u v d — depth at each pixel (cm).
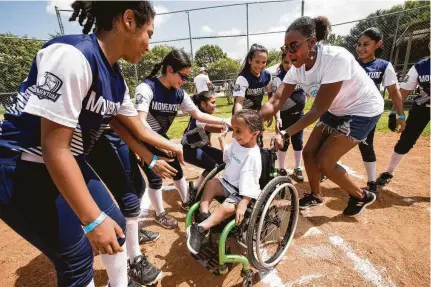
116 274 167
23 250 265
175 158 293
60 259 127
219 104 1491
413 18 1050
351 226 284
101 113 130
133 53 130
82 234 132
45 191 119
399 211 308
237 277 220
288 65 362
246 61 343
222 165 243
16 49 1230
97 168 193
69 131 103
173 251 255
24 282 224
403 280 211
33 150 114
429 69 303
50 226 120
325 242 259
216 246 219
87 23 135
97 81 117
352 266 228
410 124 330
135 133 189
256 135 219
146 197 366
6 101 912
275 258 229
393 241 257
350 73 225
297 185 390
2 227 309
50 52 103
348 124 253
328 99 230
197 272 228
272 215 239
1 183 113
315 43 224
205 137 304
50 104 97
